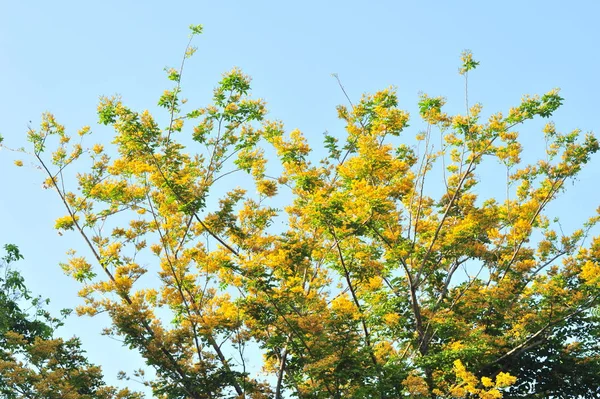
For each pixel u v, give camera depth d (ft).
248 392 57.82
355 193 54.54
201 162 65.16
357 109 64.13
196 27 65.00
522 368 62.75
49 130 65.87
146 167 59.31
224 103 63.10
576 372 61.98
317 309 53.01
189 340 58.95
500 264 63.77
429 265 63.26
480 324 63.41
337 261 59.31
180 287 59.41
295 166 60.95
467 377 47.42
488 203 67.46
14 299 73.56
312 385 53.67
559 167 63.10
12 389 56.80
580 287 58.54
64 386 58.18
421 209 65.00
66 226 63.93
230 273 60.03
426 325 59.98
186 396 57.31
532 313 60.49
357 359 51.83
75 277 61.16
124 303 59.72
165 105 64.18
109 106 59.21
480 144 60.80
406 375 53.21
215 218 60.03
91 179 64.85
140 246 63.93
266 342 55.57
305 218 62.23
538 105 59.11
